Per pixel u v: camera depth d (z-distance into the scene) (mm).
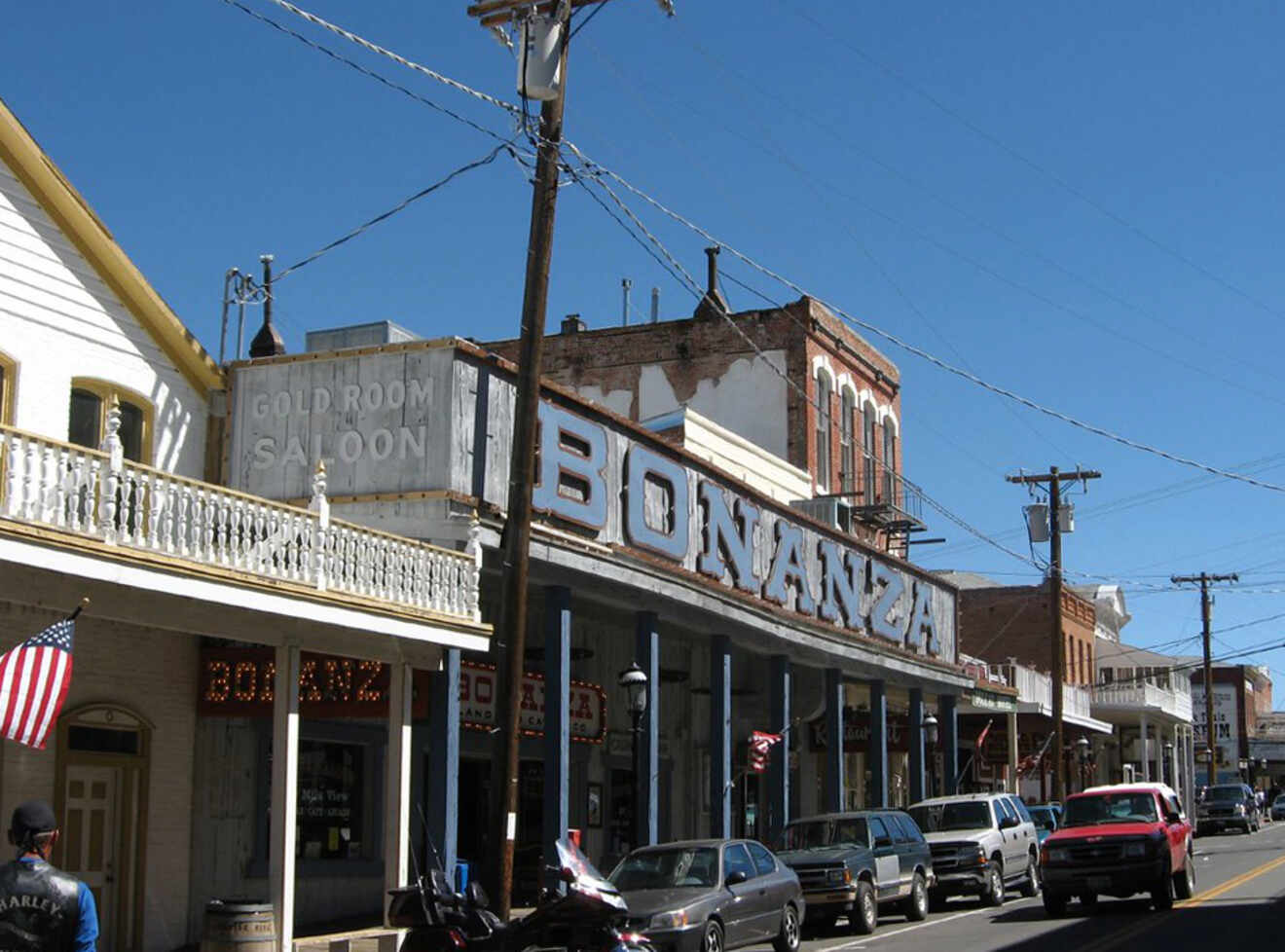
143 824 19422
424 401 21109
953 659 40375
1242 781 90188
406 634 18234
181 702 20203
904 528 42875
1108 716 66000
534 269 19234
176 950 19641
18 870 7996
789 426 41344
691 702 33688
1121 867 24328
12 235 18359
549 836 22094
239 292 23781
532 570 22094
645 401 43438
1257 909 24266
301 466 21516
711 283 43375
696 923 17953
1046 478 46156
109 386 19828
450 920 14328
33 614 17922
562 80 19453
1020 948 19547
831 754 33219
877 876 24188
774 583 29656
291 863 17000
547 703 22562
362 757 23609
